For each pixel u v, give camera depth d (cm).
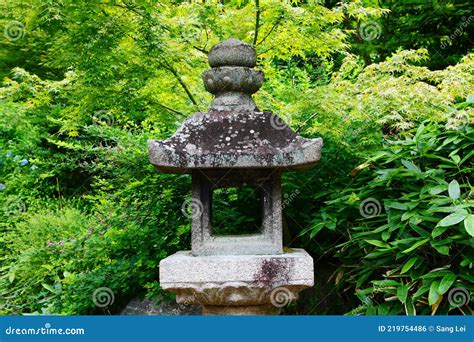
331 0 669
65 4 304
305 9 357
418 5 635
